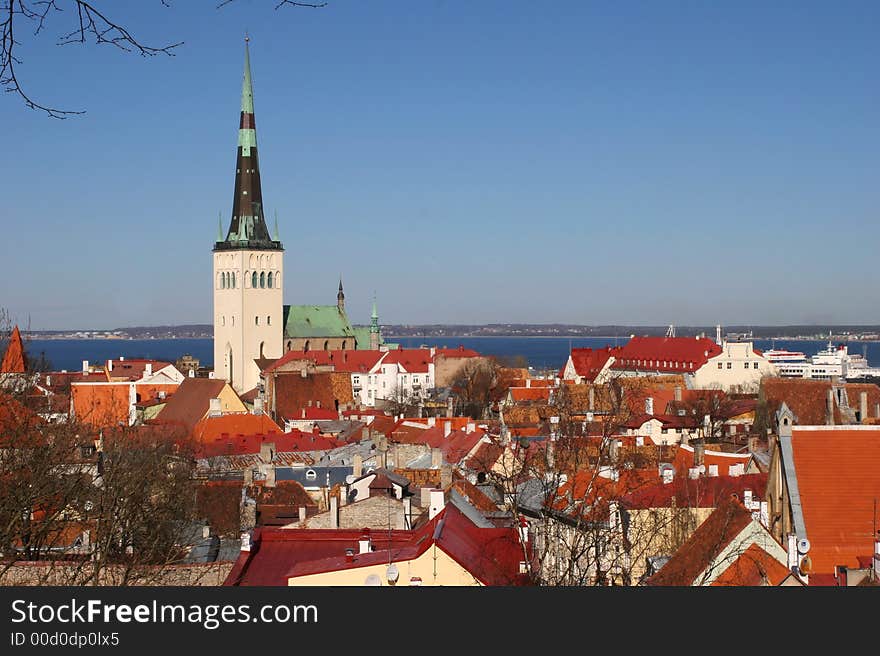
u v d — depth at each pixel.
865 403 149.62
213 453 144.12
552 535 64.56
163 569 64.31
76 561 61.66
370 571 57.62
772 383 157.88
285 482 104.94
